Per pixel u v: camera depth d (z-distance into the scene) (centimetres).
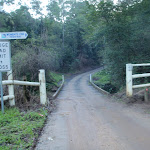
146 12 938
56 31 4156
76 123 467
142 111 560
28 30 3225
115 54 1017
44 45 1521
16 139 348
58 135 386
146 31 928
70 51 4488
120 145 334
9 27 2880
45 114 531
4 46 503
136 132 395
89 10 1120
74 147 329
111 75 1272
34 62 1037
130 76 688
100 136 377
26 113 527
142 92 743
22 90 678
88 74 3859
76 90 1445
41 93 660
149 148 320
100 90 1280
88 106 691
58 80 2627
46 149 322
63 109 639
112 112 572
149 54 970
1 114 484
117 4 1042
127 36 975
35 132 392
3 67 504
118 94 872
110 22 1034
